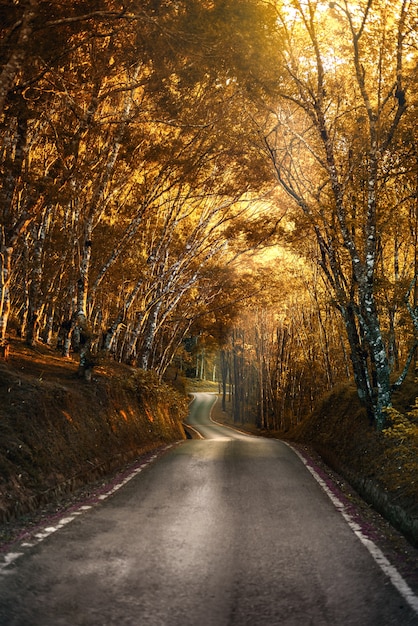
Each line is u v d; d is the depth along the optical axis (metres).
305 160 18.81
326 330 33.16
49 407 12.82
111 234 19.34
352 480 12.52
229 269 31.39
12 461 9.63
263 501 9.67
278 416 51.31
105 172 17.61
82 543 6.61
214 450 19.75
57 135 13.94
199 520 8.02
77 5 10.98
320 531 7.50
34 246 20.70
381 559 6.14
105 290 25.94
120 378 23.08
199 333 45.41
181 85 14.92
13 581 5.09
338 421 20.03
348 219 14.96
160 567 5.68
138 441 19.11
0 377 12.92
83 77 13.60
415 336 14.81
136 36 12.99
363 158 15.80
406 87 13.98
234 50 12.54
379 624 4.29
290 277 33.22
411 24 13.27
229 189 22.23
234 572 5.57
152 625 4.19
